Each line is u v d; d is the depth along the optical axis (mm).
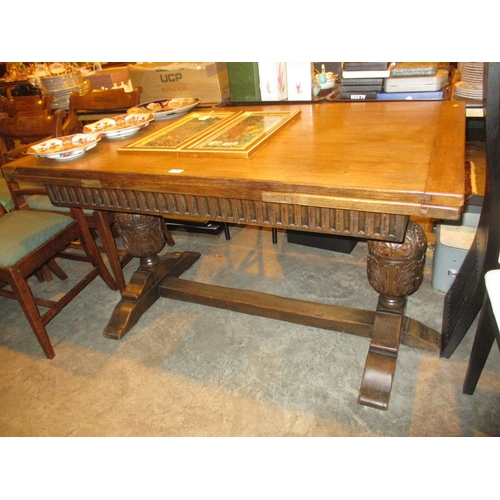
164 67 2109
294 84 1912
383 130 1338
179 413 1412
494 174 1033
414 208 923
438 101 1596
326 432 1291
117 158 1360
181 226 2490
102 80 2703
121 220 1726
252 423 1349
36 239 1619
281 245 2340
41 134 1930
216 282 2072
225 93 2146
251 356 1612
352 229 1066
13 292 1653
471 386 1327
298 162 1151
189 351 1669
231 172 1129
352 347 1604
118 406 1466
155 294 1914
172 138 1438
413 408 1334
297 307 1641
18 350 1780
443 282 1780
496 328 1085
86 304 2020
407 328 1526
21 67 3484
